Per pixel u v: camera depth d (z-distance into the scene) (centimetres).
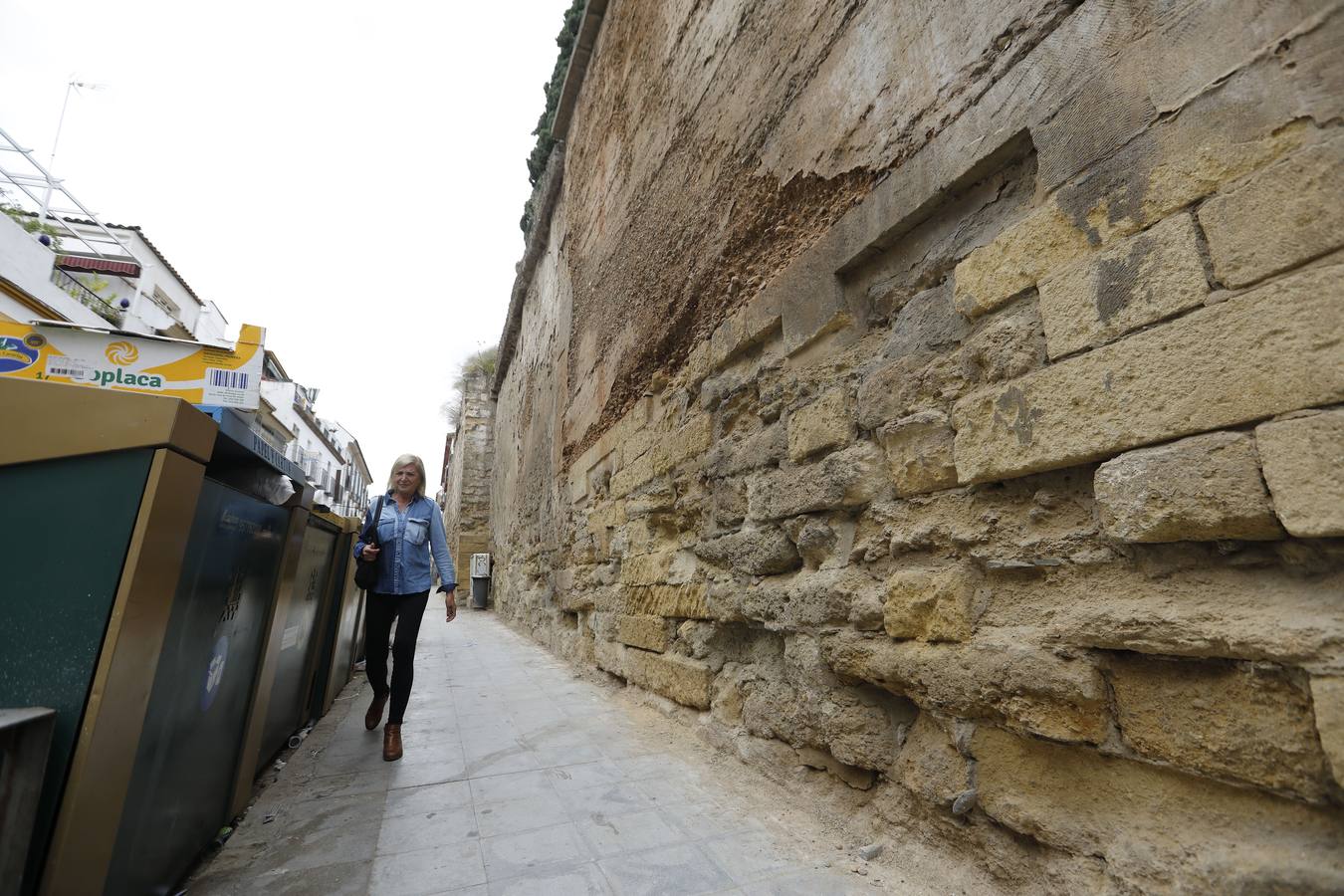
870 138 251
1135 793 147
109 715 138
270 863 214
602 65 706
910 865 198
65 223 1717
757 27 347
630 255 556
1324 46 123
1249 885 121
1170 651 135
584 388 700
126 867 156
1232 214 130
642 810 256
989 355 186
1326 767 113
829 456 255
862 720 232
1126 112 156
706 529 366
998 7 196
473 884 200
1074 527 162
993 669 174
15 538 141
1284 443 117
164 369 429
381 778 302
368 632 365
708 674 350
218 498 197
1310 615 115
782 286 305
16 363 404
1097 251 158
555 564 789
